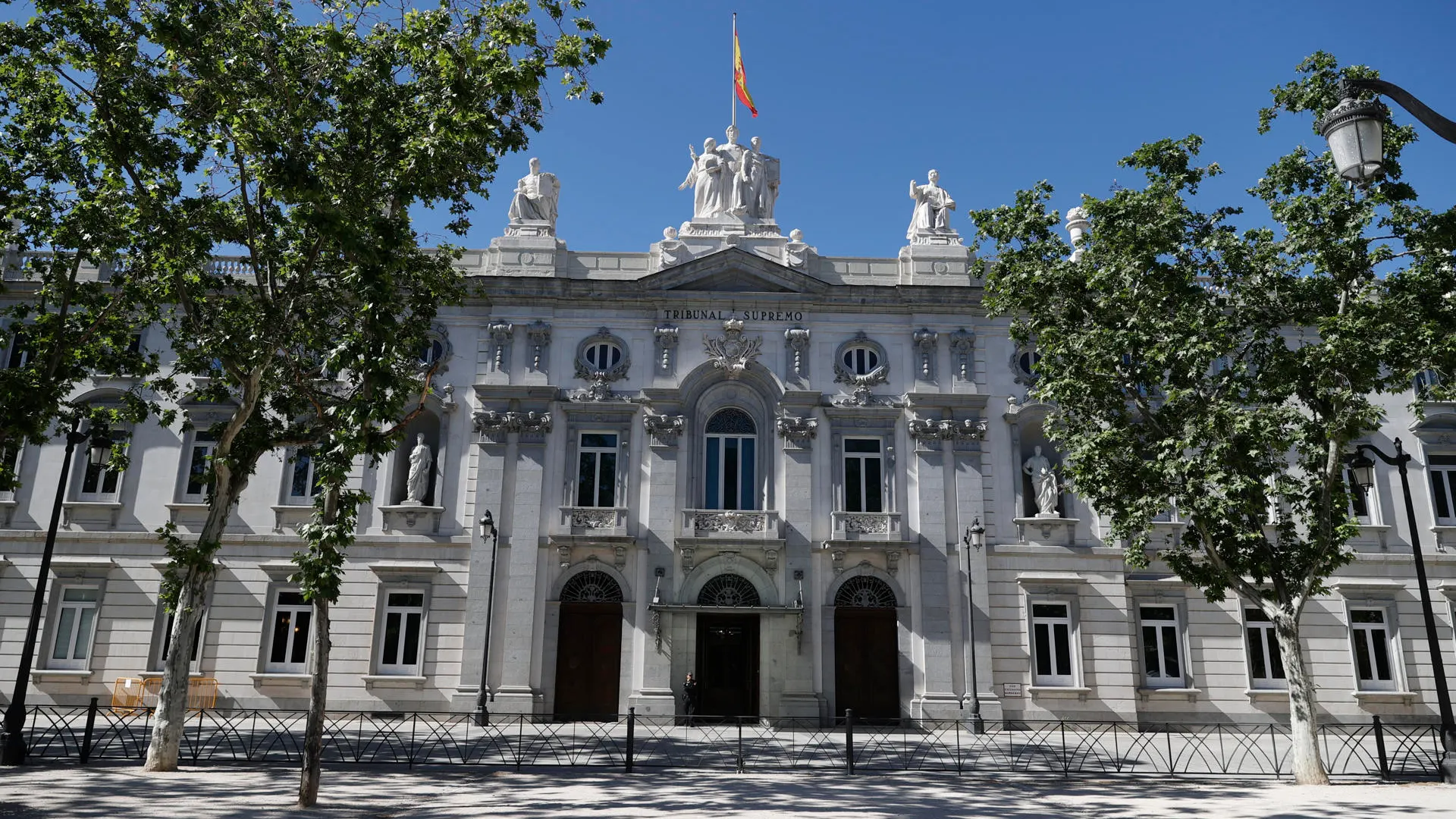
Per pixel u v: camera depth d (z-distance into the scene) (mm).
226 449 18188
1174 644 29984
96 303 18984
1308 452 18219
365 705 28484
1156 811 14633
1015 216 21234
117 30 15938
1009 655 29328
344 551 29531
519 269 31844
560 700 28906
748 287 31938
